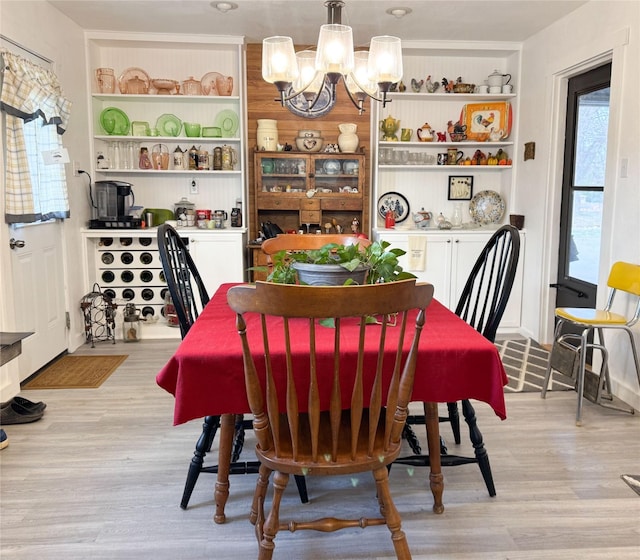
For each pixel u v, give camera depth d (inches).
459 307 102.0
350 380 64.7
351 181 186.2
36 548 72.8
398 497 85.5
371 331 72.8
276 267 86.3
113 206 171.8
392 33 168.7
